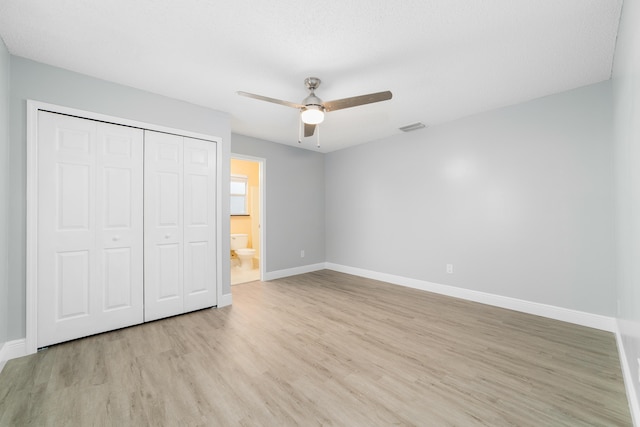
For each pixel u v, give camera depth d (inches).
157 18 67.1
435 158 146.5
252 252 223.1
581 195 103.0
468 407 59.9
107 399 62.6
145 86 101.8
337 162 201.9
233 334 96.7
